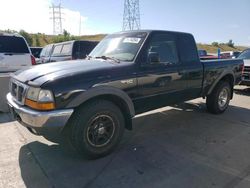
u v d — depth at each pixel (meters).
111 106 3.87
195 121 5.73
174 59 4.97
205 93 5.85
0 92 6.29
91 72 3.69
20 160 3.83
